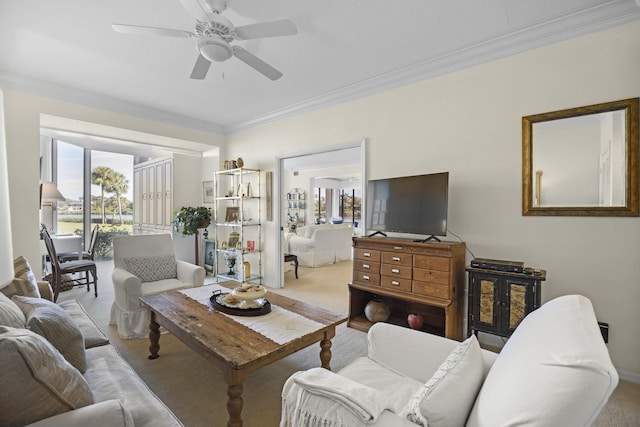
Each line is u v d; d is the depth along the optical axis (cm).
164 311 224
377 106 353
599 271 233
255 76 335
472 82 288
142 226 686
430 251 272
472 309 254
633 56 220
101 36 258
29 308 158
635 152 218
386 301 344
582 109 236
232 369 158
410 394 135
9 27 244
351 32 253
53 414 96
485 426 81
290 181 1142
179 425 116
